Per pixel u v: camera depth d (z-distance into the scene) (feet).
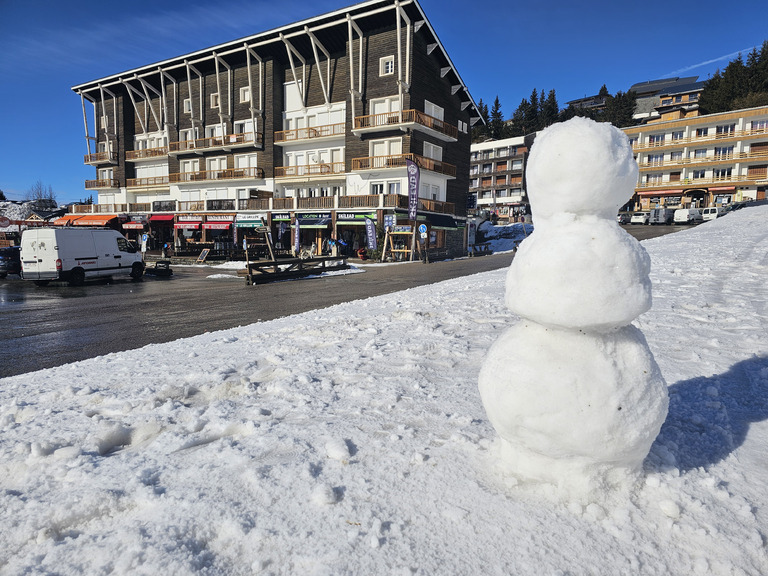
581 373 5.16
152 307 35.35
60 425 9.84
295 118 119.65
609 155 4.99
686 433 7.27
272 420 9.16
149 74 134.10
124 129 146.92
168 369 14.39
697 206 163.12
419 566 4.81
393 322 19.47
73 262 52.54
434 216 105.29
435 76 109.09
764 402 8.39
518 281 5.42
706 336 13.14
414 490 6.20
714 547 4.79
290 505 6.04
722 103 184.65
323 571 4.83
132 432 9.38
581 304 4.88
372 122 104.63
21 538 5.87
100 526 6.09
